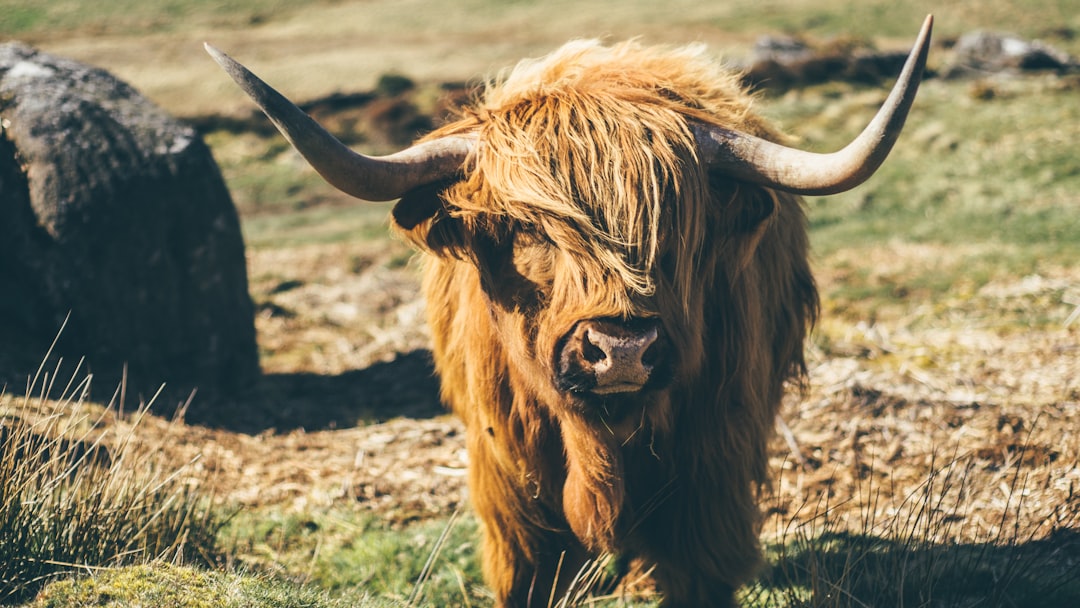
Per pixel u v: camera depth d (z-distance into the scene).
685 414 3.54
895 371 6.98
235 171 25.73
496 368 3.57
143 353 7.16
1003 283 9.95
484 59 37.78
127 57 40.00
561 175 3.08
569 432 3.38
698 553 3.69
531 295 3.16
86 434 5.32
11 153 7.02
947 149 17.05
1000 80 24.52
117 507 3.82
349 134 30.05
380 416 7.19
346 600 3.66
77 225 6.90
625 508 3.61
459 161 3.29
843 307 9.76
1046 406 5.87
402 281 12.55
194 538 4.30
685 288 3.14
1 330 6.83
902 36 38.91
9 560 3.42
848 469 5.39
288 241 17.16
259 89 2.78
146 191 7.15
